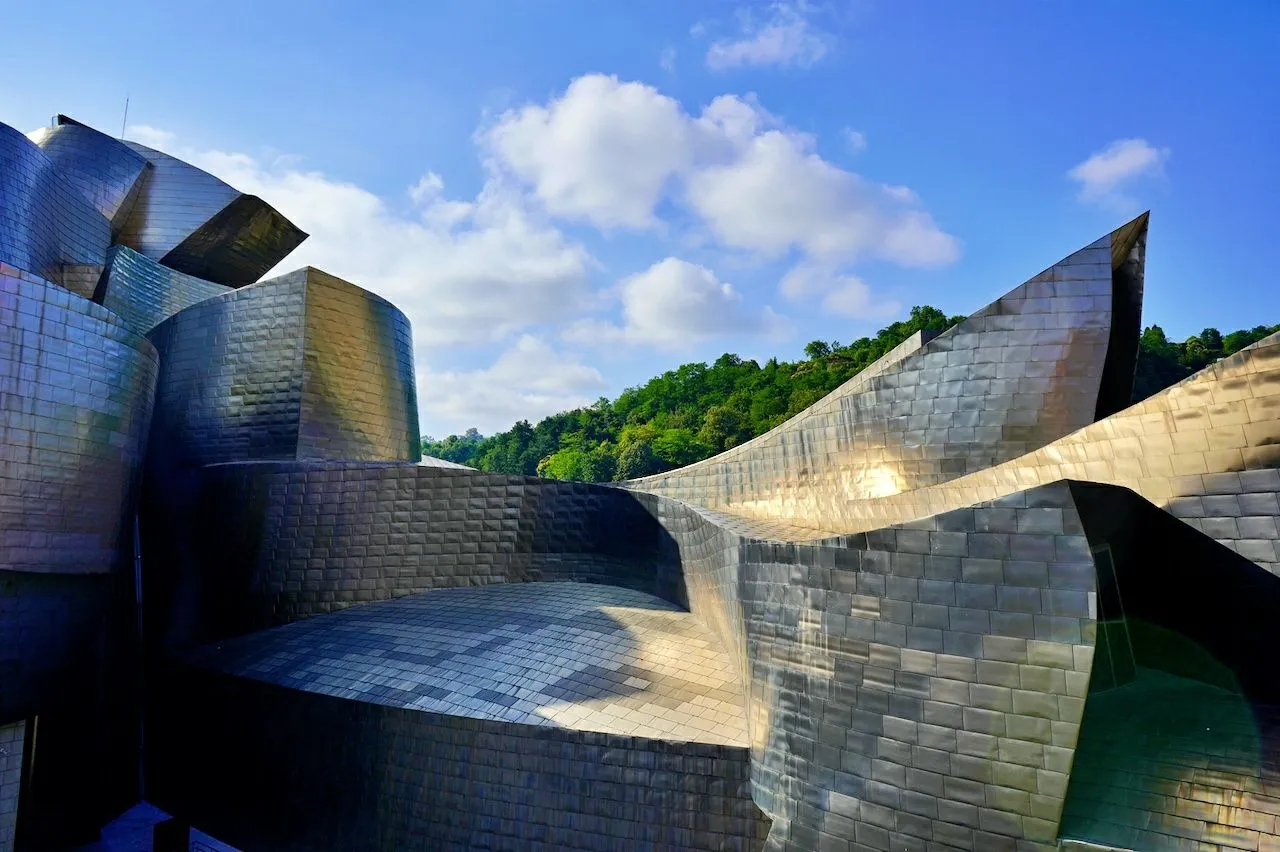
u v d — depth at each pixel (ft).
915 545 43.96
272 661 70.79
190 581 83.10
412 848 58.44
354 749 62.39
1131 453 51.52
